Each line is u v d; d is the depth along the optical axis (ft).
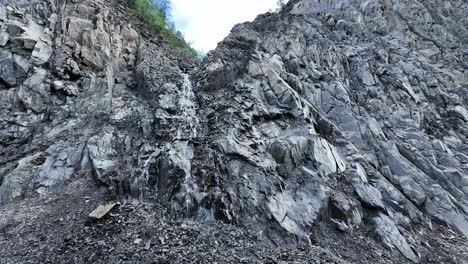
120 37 73.41
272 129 49.32
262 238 31.27
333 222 36.01
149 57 71.00
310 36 78.13
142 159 41.78
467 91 67.97
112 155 45.16
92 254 27.66
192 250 28.02
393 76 69.51
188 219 32.94
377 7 94.58
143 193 36.99
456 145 56.39
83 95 56.95
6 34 54.90
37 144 46.60
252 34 72.74
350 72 71.82
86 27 66.13
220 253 28.04
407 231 38.06
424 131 58.85
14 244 29.58
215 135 45.32
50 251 28.37
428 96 67.26
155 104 55.88
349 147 51.16
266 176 39.09
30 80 52.70
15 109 49.39
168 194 35.76
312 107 57.21
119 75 66.18
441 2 97.35
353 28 88.38
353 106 61.52
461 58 79.41
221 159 39.75
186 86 62.08
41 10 64.03
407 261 32.73
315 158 44.27
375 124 57.41
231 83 58.75
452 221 41.27
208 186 35.99
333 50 75.10
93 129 50.83
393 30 89.51
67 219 33.22
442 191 45.21
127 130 50.78
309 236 32.86
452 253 35.37
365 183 43.55
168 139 46.11
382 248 34.01
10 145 45.19
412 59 76.13
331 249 32.17
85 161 43.98
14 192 38.06
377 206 39.60
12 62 52.75
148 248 28.04
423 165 50.62
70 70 58.03
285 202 36.42
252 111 51.01
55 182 40.55
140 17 93.40
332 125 54.60
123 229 30.99
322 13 97.35
